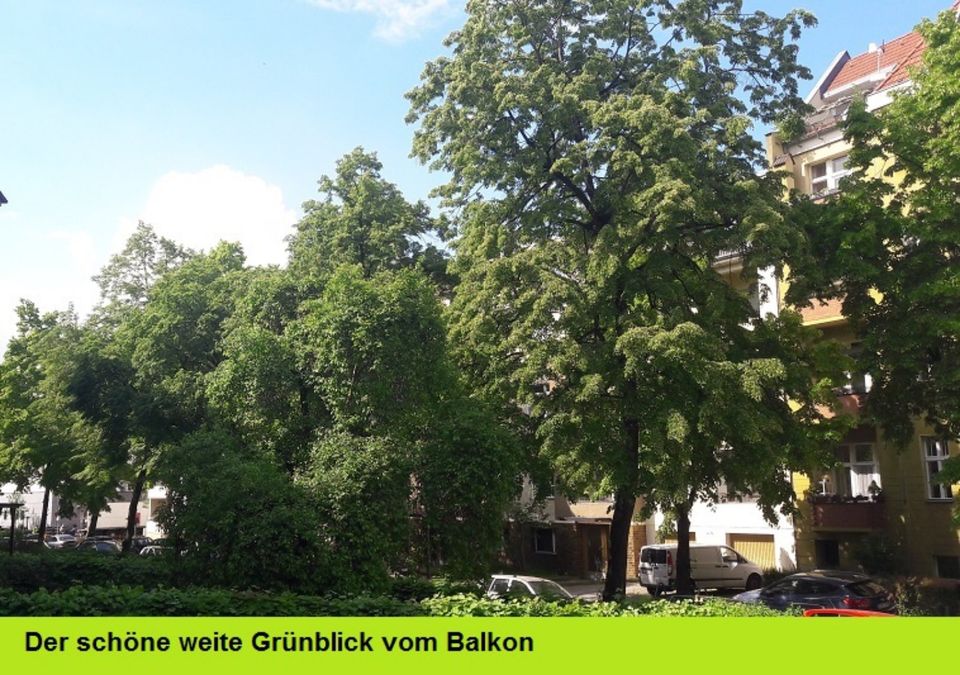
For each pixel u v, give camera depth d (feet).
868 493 91.25
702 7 65.00
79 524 262.47
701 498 70.69
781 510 70.69
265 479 46.91
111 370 85.51
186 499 48.91
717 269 91.76
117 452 88.69
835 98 114.11
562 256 60.54
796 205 65.82
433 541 51.19
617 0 65.51
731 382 53.88
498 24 67.67
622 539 64.49
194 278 84.28
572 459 58.65
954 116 55.98
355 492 47.06
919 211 63.52
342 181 92.68
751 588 98.58
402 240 88.99
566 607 35.06
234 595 37.70
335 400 52.29
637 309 59.72
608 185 60.85
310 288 61.98
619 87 66.90
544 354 58.03
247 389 54.95
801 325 68.80
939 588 69.05
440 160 67.92
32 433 118.32
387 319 52.49
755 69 67.00
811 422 71.31
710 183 60.34
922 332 59.26
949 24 59.88
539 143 63.72
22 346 123.24
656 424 54.65
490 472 51.16
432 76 69.67
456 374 57.47
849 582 61.98
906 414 65.87
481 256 62.75
